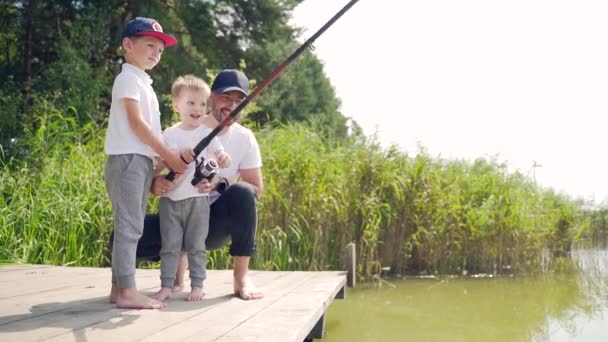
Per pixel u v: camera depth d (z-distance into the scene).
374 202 6.69
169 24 11.26
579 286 6.16
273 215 6.02
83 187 5.46
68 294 2.82
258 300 2.72
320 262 6.20
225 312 2.39
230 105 2.92
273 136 6.72
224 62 11.97
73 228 5.12
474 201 7.68
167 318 2.24
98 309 2.39
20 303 2.55
